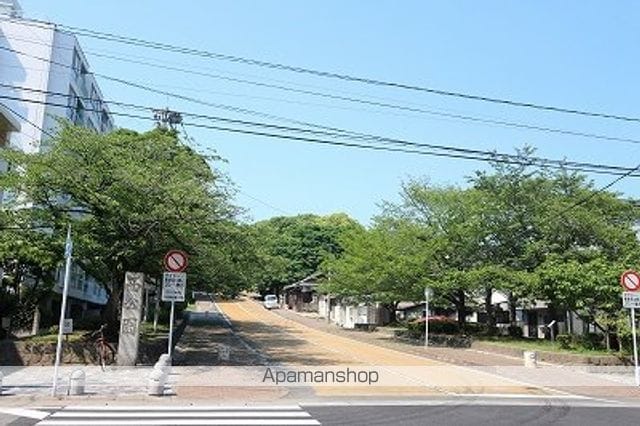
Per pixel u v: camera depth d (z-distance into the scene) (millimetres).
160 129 24531
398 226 36438
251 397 13820
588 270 25531
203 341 29562
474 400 14531
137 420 10609
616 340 26719
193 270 25016
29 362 18797
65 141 18828
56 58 35406
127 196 18688
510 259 33031
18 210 20047
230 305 71062
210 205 19812
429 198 35000
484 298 40719
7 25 34375
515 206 33250
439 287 32688
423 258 32750
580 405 14219
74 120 37469
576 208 31172
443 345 32844
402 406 13062
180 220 19391
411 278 33188
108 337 21359
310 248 78500
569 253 30516
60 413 11211
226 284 28750
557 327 36156
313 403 13266
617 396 16531
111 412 11445
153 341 22891
